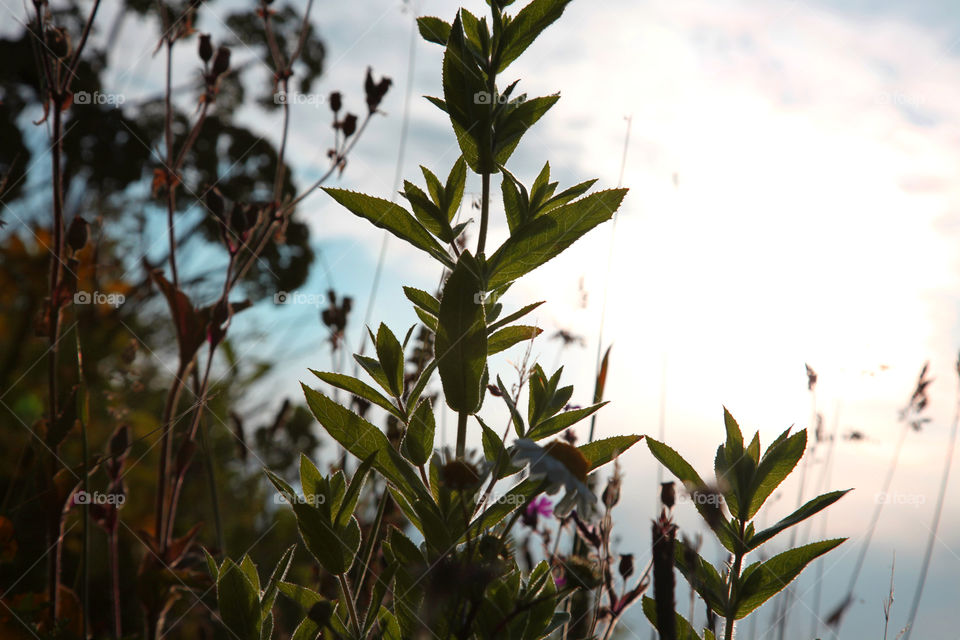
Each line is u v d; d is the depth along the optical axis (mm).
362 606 841
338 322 1046
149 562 966
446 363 714
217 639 1019
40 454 932
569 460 713
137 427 1294
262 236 1057
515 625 705
